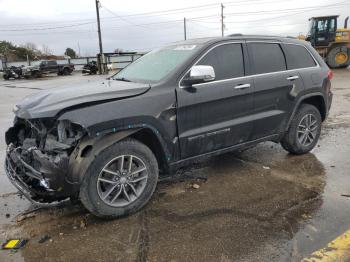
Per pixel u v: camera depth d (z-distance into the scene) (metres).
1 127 8.62
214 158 5.57
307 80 5.32
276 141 5.30
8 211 4.00
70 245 3.30
